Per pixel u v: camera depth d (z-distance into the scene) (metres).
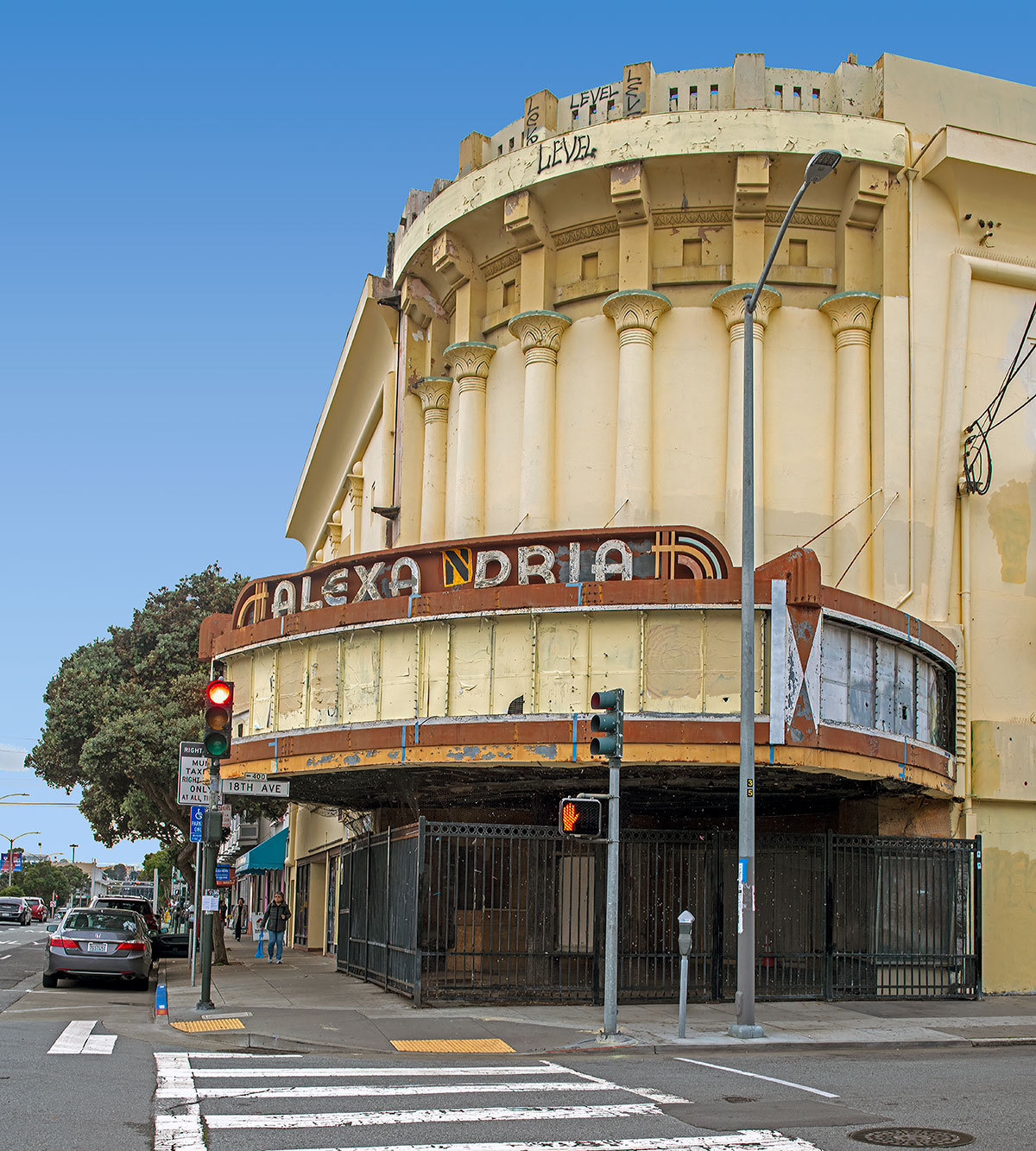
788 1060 13.79
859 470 24.27
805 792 22.48
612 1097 10.85
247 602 24.23
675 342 25.33
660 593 18.47
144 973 23.17
